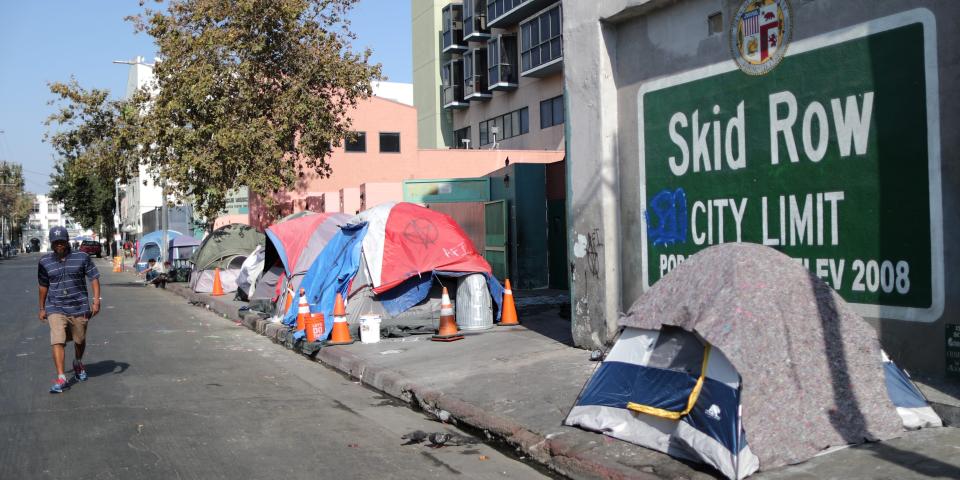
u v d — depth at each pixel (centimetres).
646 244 944
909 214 645
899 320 655
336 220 1680
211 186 2431
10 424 739
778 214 761
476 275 1267
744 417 518
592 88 994
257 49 2384
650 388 601
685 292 602
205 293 2270
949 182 615
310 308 1309
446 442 688
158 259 3531
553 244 1852
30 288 2845
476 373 906
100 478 576
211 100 2431
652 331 618
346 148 3180
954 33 609
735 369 527
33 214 14225
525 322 1294
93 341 1349
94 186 7012
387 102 3228
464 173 3291
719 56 829
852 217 691
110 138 2798
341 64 2555
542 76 3806
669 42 901
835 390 560
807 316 573
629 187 971
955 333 614
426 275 1302
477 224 2022
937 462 510
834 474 502
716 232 839
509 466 624
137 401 847
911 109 641
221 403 843
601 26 978
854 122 686
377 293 1291
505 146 4234
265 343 1345
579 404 665
